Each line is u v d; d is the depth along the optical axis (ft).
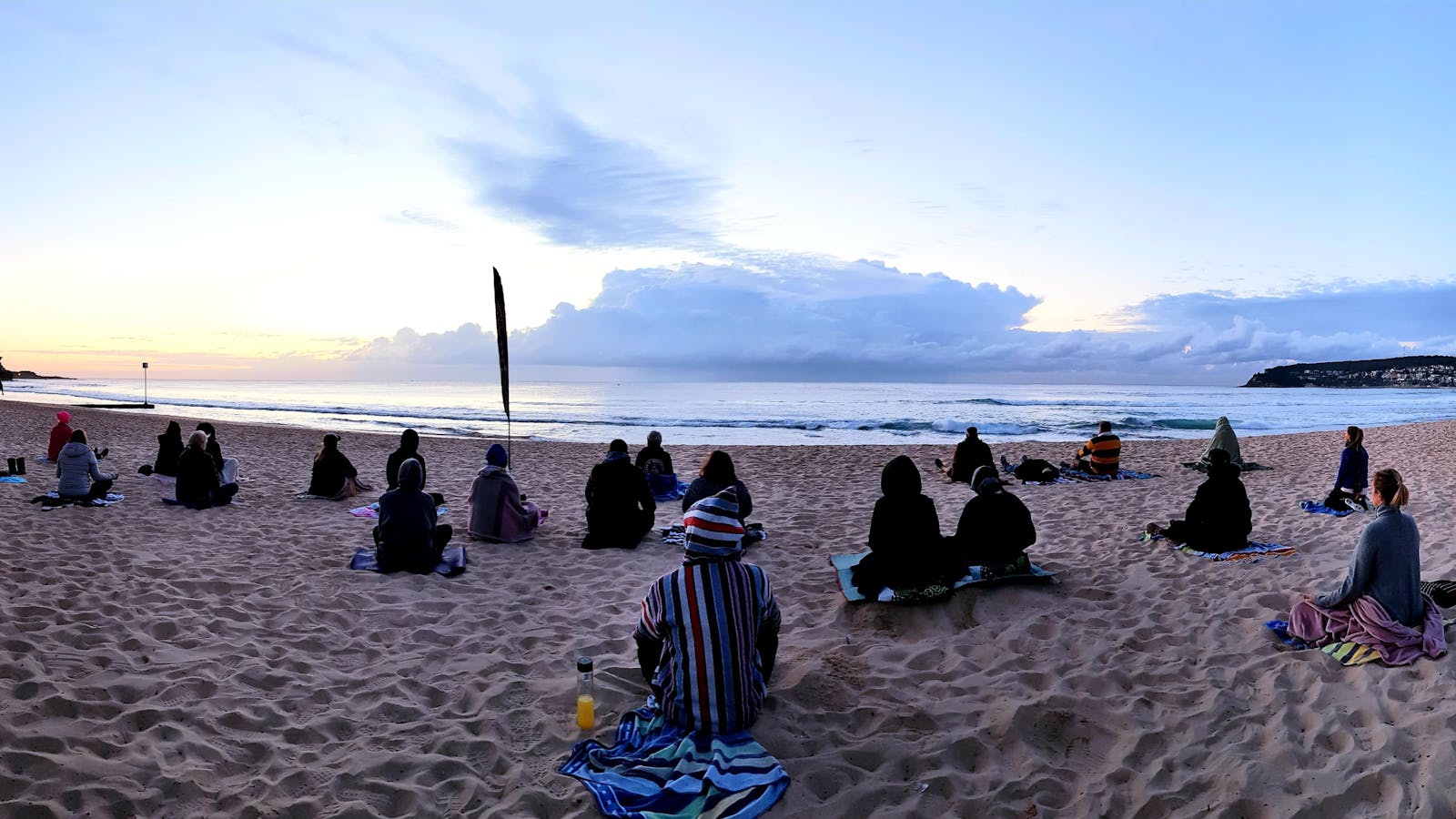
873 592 20.22
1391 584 15.74
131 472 44.88
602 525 27.20
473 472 49.83
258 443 69.67
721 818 10.98
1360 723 13.51
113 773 11.93
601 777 12.09
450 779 12.32
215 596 20.99
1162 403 217.77
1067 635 18.10
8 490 36.09
